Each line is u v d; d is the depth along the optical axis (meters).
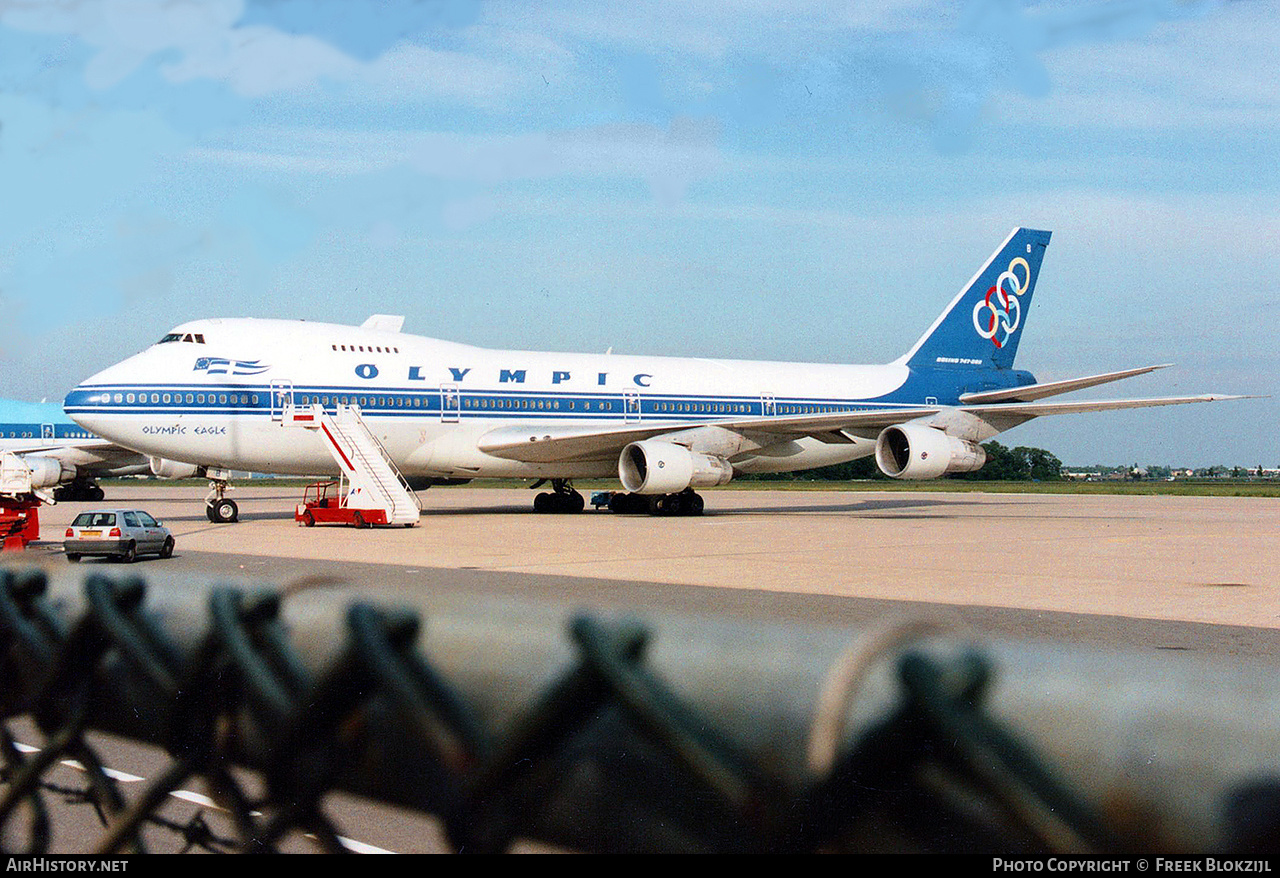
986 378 40.84
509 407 32.69
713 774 2.01
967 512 40.69
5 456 22.47
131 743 3.03
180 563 18.88
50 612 3.21
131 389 28.25
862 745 1.84
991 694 1.76
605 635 2.24
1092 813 1.61
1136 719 1.60
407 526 28.91
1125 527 30.83
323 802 2.66
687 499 35.03
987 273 40.66
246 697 2.79
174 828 2.94
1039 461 138.12
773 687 1.98
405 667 2.52
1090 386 34.75
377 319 33.88
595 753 2.22
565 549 21.84
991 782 1.70
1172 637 11.27
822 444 37.19
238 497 57.91
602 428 33.88
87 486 51.81
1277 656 9.98
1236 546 23.80
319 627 2.68
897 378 39.19
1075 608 13.59
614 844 2.16
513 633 2.40
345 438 28.92
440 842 2.44
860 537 25.69
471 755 2.39
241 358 29.41
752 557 20.30
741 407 36.41
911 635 1.89
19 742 3.28
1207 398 30.09
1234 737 1.51
